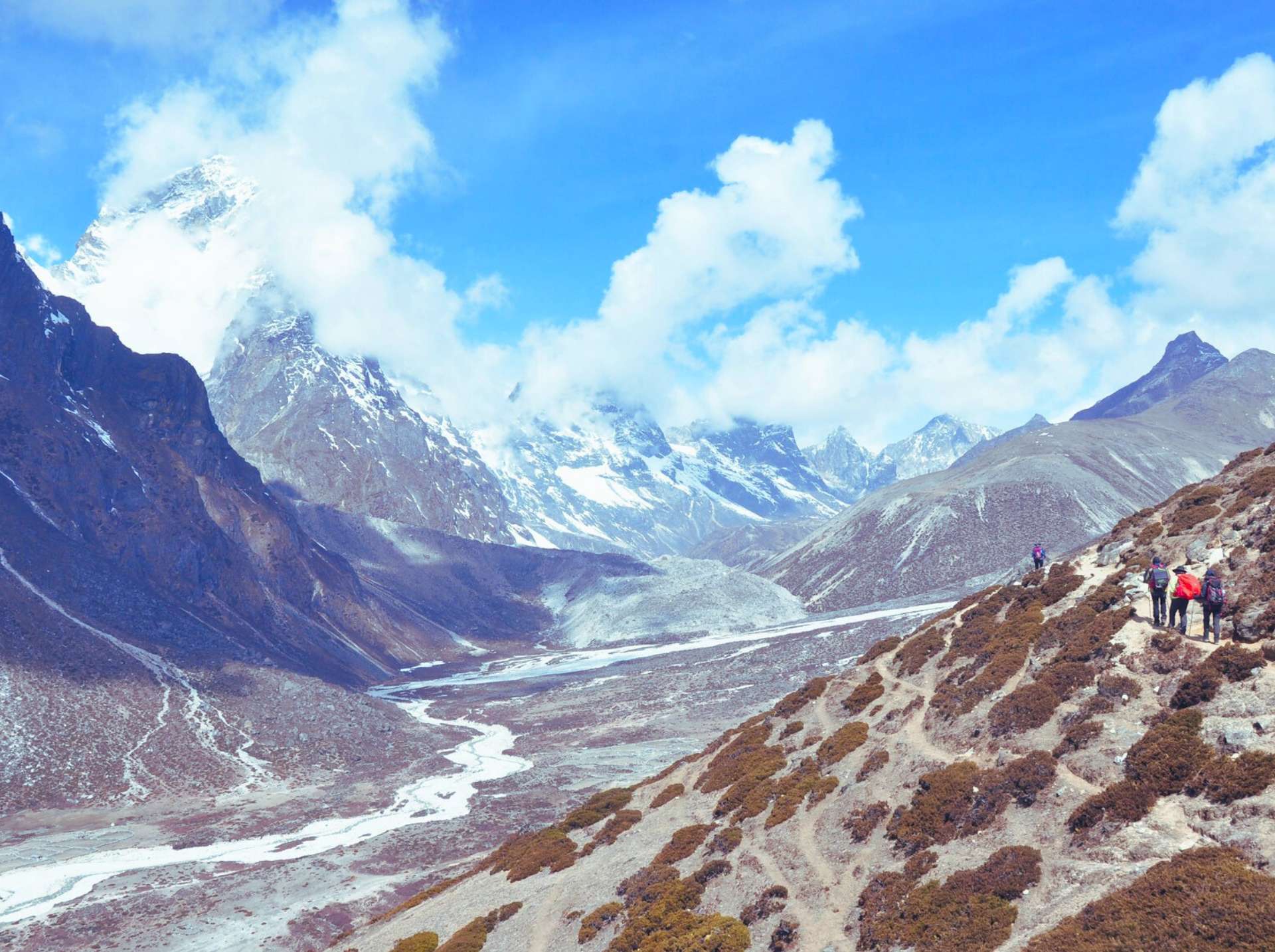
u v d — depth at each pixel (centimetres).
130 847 8438
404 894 6938
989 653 4222
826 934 2955
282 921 6419
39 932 6381
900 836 3206
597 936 3778
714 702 14900
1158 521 4450
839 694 5197
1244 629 3012
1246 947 1892
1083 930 2206
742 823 4109
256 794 10538
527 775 11038
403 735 14150
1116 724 3000
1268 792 2302
